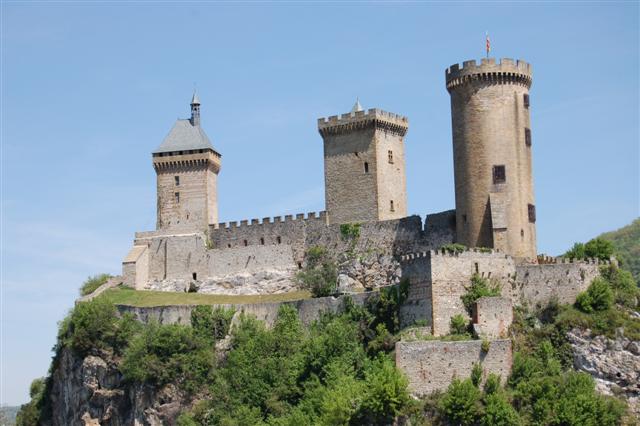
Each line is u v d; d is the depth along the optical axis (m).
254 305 170.38
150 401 165.00
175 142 199.00
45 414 197.12
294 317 164.88
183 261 193.25
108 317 178.50
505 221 158.88
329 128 185.00
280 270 185.88
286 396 152.50
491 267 150.38
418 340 141.12
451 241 168.00
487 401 131.25
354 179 182.62
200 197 196.25
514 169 160.38
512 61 162.00
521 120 162.00
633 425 134.25
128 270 192.62
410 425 131.75
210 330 170.00
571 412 130.38
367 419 133.75
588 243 164.75
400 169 185.75
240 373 157.62
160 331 168.12
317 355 151.50
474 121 161.38
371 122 181.88
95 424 174.12
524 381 135.62
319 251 182.50
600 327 143.88
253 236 189.75
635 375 139.88
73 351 179.38
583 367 141.88
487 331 144.38
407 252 173.25
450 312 146.88
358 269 177.50
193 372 164.50
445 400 132.00
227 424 150.25
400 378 134.38
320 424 135.38
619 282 151.12
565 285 149.12
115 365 174.50
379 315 152.25
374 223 178.38
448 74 164.38
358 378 145.38
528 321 147.50
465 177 161.88
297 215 186.38
